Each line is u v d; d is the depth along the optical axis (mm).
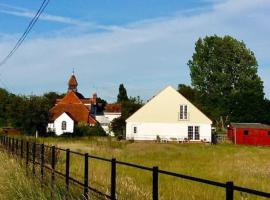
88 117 93875
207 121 71312
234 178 22703
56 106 94938
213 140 73188
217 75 113125
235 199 15805
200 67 116062
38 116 75750
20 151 22969
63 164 22781
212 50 115375
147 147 49250
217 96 112562
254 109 99125
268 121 98062
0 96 92562
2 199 13242
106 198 10008
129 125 72500
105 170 19969
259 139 73750
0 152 25844
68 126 86062
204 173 24844
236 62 114438
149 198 11766
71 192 12156
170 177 21500
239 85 113438
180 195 15055
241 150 48031
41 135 76625
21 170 16797
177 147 51188
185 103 71750
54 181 13797
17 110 75750
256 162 32781
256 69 114375
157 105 72312
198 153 41938
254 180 21938
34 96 78062
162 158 35406
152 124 72188
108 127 92875
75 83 112625
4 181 14992
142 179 19781
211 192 16234
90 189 11047
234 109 102312
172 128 71875
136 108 83125
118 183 14125
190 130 71688
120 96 151875
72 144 50500
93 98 109125
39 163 17188
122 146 50062
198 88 116062
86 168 11328
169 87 72438
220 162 32344
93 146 47750
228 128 80750
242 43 114562
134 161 32062
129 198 11586
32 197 12469
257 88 112812
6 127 81625
